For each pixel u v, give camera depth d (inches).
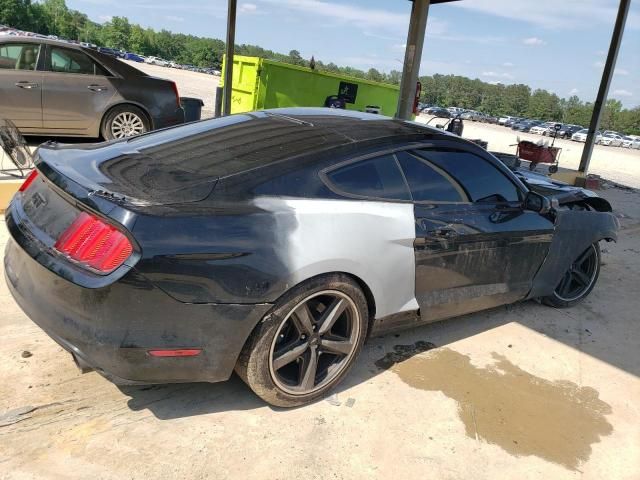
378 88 513.3
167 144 114.4
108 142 122.7
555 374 137.7
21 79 286.0
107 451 93.2
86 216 88.3
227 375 97.5
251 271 91.8
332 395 116.0
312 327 105.8
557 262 163.6
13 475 85.7
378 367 129.7
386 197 115.1
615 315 180.1
